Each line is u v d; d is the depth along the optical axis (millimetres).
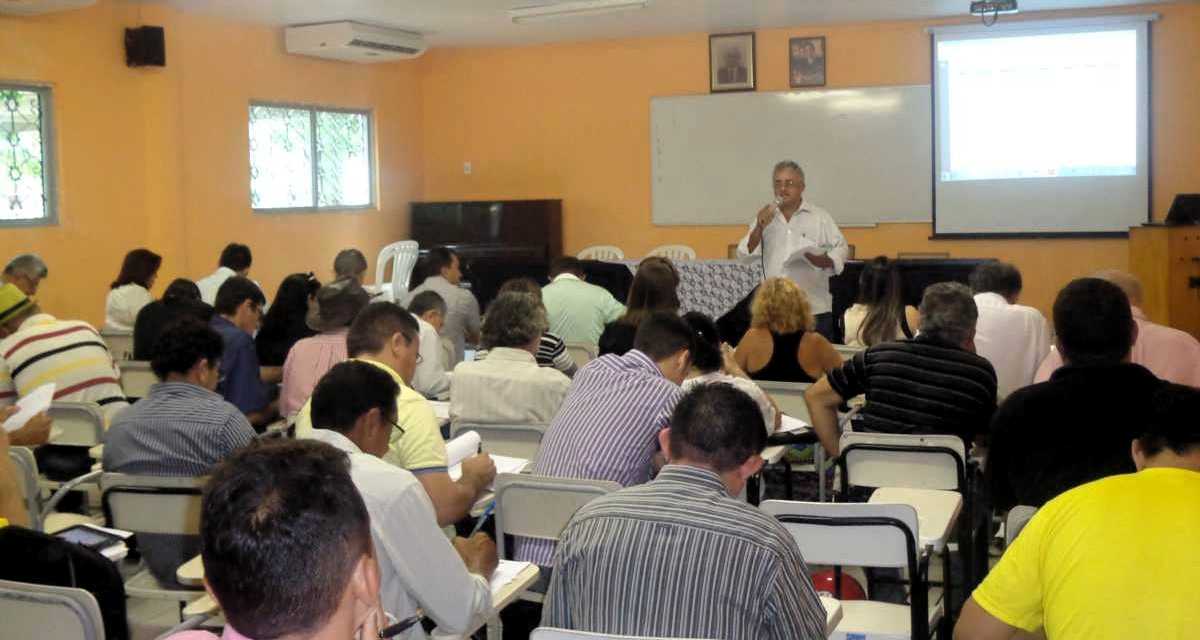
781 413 4270
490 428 3756
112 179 8180
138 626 3227
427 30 10016
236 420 3191
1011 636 1896
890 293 5152
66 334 4418
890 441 3412
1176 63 9516
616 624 1919
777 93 10555
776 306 4652
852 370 3797
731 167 10789
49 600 2053
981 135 10062
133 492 2979
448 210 11133
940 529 2834
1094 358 2701
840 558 2701
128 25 8227
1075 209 9891
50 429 3736
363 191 11023
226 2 8266
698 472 2008
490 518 3627
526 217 10961
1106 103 9711
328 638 1026
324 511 1023
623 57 11055
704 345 3887
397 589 2225
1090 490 1823
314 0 8281
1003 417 2779
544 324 3957
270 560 993
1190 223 8195
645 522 1940
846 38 10305
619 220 11266
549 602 2018
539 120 11445
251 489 1022
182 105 8633
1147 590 1716
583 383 3143
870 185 10383
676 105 10906
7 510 2727
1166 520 1747
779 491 5223
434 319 5172
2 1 6871
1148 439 1911
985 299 4805
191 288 5594
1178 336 3822
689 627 1876
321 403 2414
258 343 5785
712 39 10688
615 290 7184
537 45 11336
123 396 4512
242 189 9273
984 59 9977
